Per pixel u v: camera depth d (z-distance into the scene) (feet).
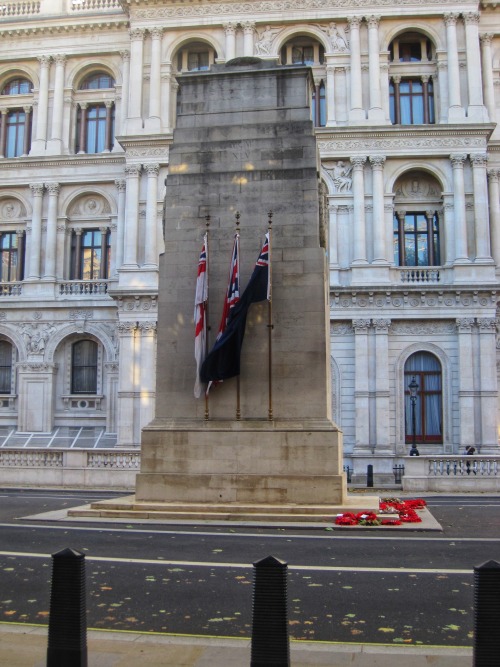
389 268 178.40
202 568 52.65
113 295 181.37
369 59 186.50
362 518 72.38
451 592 45.85
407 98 191.11
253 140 85.66
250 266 83.15
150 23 193.16
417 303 175.83
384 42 188.65
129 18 198.08
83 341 198.90
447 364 175.32
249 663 31.89
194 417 81.82
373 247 179.42
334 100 187.11
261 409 80.48
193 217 85.25
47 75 205.67
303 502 77.56
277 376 80.79
